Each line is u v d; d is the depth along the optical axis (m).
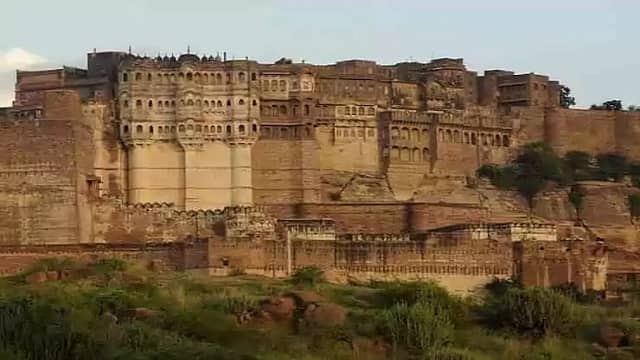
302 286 195.75
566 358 173.38
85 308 167.50
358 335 171.38
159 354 156.00
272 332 169.00
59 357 156.12
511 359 171.00
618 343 180.88
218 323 167.88
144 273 198.38
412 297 187.12
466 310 188.50
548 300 184.62
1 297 169.50
